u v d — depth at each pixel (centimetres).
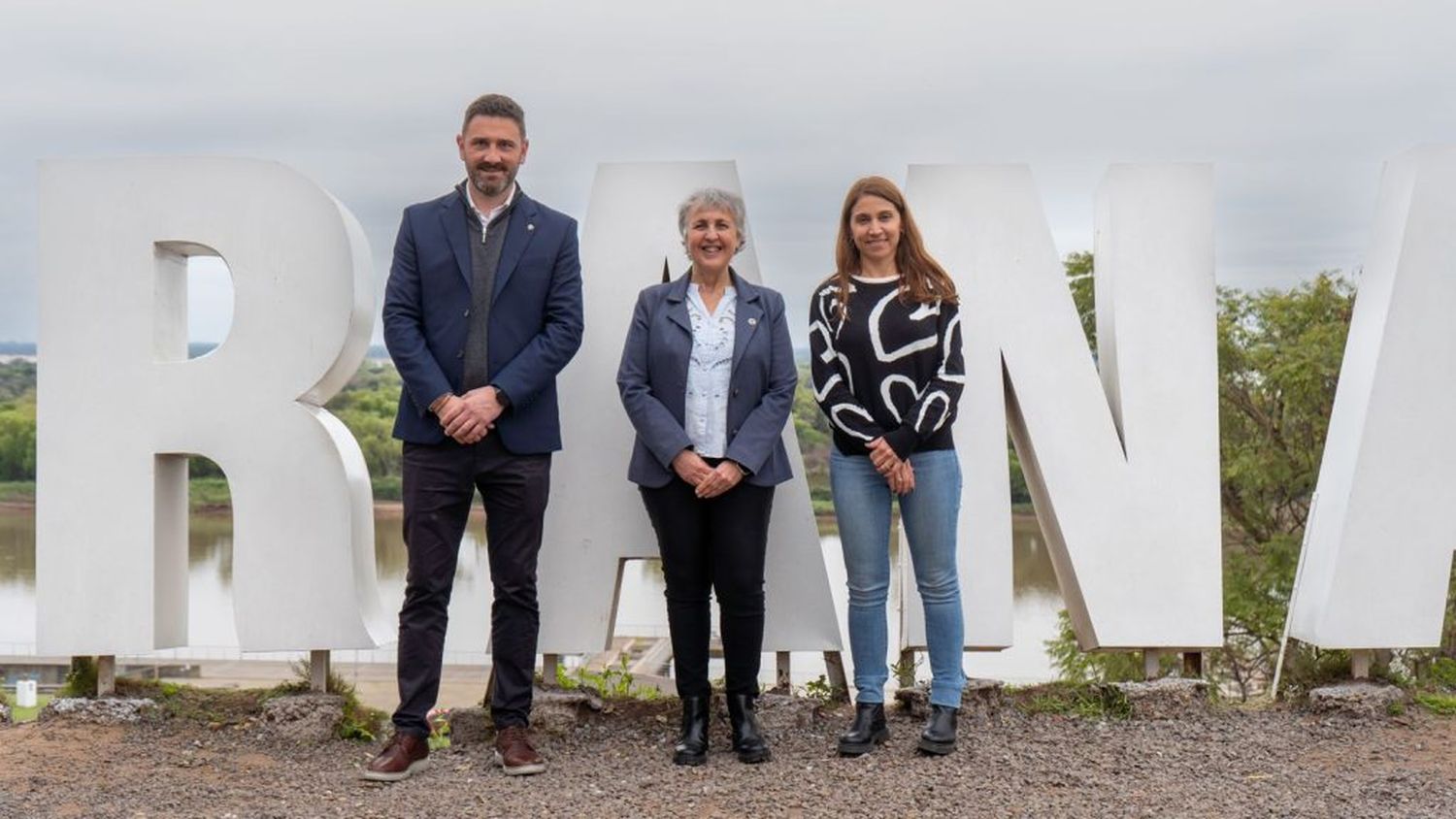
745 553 405
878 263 422
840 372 419
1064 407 500
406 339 406
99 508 481
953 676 426
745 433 402
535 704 468
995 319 501
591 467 492
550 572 491
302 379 476
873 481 421
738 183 495
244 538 477
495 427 407
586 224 496
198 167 479
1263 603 1472
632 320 444
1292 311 1598
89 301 482
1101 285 530
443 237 412
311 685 485
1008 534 498
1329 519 504
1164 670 744
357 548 487
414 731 411
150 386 480
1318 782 395
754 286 425
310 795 392
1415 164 488
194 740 456
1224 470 1524
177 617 507
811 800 377
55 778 408
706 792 386
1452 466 489
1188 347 501
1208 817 359
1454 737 452
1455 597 1223
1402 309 488
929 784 391
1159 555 498
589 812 369
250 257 477
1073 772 405
